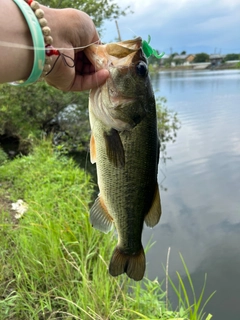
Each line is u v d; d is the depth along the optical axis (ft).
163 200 3.71
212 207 3.47
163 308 1.70
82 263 1.86
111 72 0.97
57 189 2.94
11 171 3.60
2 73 0.68
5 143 5.68
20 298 1.71
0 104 5.02
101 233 2.25
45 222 2.09
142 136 1.06
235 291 2.21
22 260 1.94
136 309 1.70
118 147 1.02
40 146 4.71
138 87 1.00
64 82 0.88
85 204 2.68
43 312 1.63
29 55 0.72
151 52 1.04
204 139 6.09
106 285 1.73
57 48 0.81
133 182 1.10
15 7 0.70
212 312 2.07
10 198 2.99
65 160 3.98
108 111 0.99
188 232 2.99
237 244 2.76
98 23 4.92
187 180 4.28
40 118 5.82
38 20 0.72
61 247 2.03
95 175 4.57
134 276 1.24
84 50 0.93
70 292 1.77
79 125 5.77
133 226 1.18
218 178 4.28
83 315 1.61
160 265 2.50
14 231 2.26
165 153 5.47
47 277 1.84
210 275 2.38
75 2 4.60
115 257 1.23
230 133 6.35
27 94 5.41
